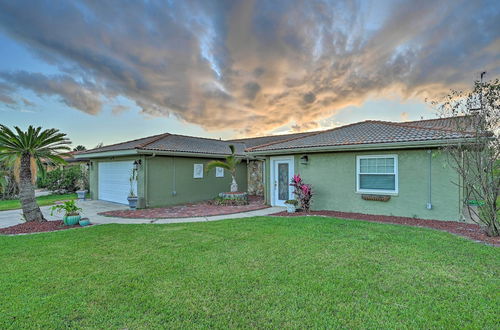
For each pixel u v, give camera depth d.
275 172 12.20
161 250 5.45
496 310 3.10
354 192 9.71
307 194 10.14
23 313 3.15
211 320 2.99
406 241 5.77
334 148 9.51
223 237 6.40
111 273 4.29
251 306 3.26
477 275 4.04
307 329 2.81
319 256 4.93
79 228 7.68
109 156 13.95
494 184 6.28
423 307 3.19
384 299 3.38
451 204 7.94
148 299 3.45
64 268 4.52
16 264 4.72
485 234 6.36
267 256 4.98
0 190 16.50
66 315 3.11
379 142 8.53
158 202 12.43
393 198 8.91
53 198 16.56
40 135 8.66
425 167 8.35
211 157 14.69
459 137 7.05
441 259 4.68
